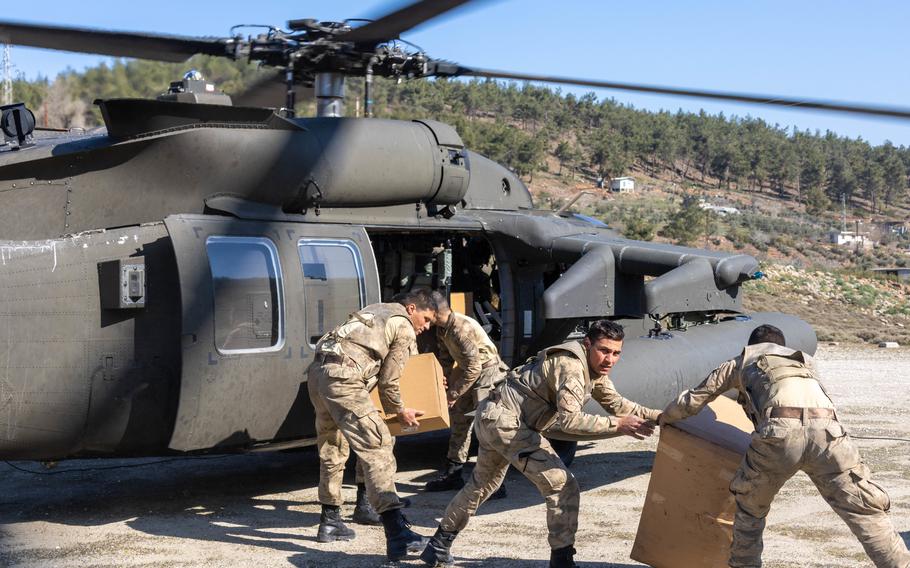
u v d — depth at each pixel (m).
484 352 6.24
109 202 5.96
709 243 94.25
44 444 5.62
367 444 4.93
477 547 5.23
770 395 4.12
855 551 5.23
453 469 6.71
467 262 8.52
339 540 5.34
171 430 5.68
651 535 4.60
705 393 4.39
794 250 100.38
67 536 5.41
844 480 4.02
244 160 6.12
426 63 6.57
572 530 4.46
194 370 5.57
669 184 152.88
